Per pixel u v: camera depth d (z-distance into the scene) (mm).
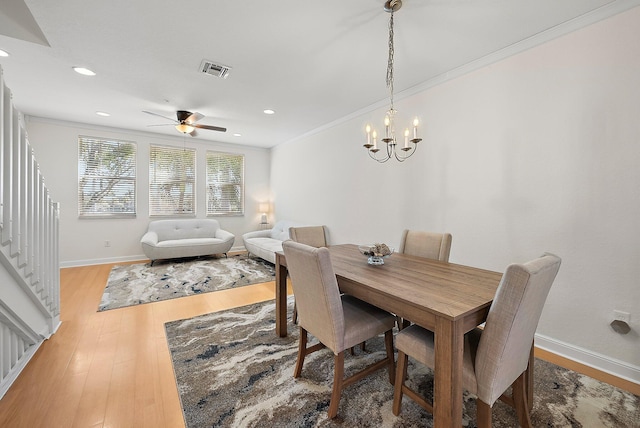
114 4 1816
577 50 1942
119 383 1718
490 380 1134
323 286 1422
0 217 1490
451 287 1455
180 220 5434
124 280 3857
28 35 2154
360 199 3877
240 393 1646
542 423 1432
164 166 5414
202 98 3439
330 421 1440
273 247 4566
